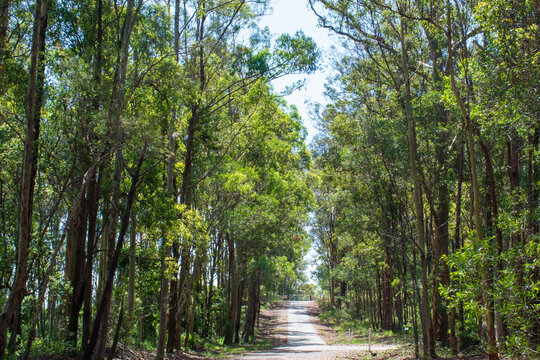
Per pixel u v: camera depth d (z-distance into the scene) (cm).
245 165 2730
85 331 1507
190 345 2527
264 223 2656
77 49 1489
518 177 1372
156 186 1748
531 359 871
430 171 1733
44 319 2089
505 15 984
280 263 3756
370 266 3428
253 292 3806
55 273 1680
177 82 1424
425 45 1894
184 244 1838
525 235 1033
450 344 1781
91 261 1545
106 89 1233
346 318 4756
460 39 1388
